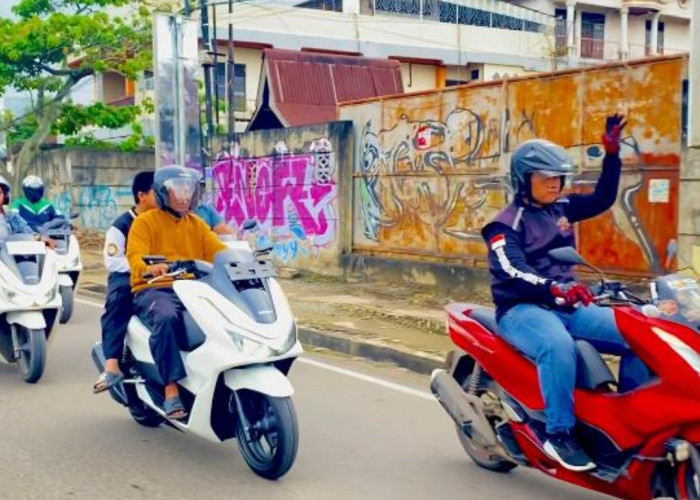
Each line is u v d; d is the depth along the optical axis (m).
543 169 4.69
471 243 12.70
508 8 37.59
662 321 4.11
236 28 30.55
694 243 9.46
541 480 5.45
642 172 10.31
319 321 11.03
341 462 5.77
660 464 4.28
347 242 14.82
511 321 4.83
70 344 9.90
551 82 11.38
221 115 29.23
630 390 4.39
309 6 36.88
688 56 9.73
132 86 34.34
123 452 5.93
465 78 35.75
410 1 37.09
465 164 12.70
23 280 7.82
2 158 26.31
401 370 8.88
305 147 15.48
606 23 38.12
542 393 4.61
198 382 5.36
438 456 5.93
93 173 25.17
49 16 23.55
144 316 5.84
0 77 23.25
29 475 5.45
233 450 6.01
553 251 4.28
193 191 5.97
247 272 5.38
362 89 22.23
